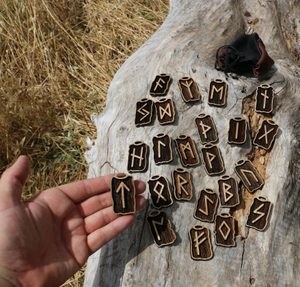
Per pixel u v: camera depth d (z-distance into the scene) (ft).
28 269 1.42
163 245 1.60
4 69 2.98
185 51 2.06
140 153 1.77
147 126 1.86
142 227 1.64
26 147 2.72
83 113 2.88
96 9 3.36
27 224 1.42
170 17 2.39
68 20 3.27
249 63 1.91
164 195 1.68
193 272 1.58
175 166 1.76
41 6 3.15
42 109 2.79
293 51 2.27
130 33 3.27
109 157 1.86
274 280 1.57
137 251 1.61
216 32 2.20
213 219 1.65
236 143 1.79
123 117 1.92
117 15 3.34
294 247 1.64
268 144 1.79
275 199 1.70
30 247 1.42
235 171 1.74
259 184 1.71
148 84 1.98
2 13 3.18
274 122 1.85
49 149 2.75
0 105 2.70
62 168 2.70
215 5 2.32
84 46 3.23
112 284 1.58
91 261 1.72
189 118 1.87
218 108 1.87
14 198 1.42
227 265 1.59
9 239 1.37
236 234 1.64
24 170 1.48
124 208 1.53
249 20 2.31
